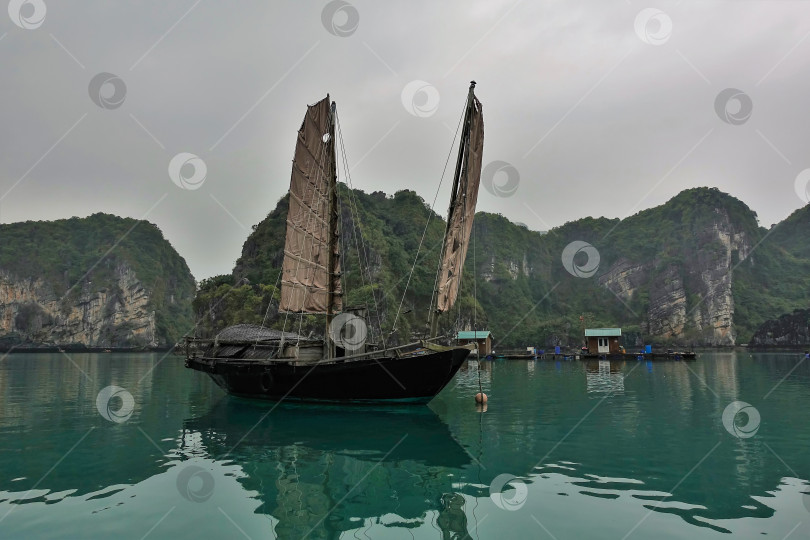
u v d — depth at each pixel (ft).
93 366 144.97
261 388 57.82
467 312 290.15
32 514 21.54
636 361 156.66
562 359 172.14
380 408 51.93
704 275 417.69
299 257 63.46
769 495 23.07
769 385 74.59
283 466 29.30
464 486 25.17
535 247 506.07
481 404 54.70
